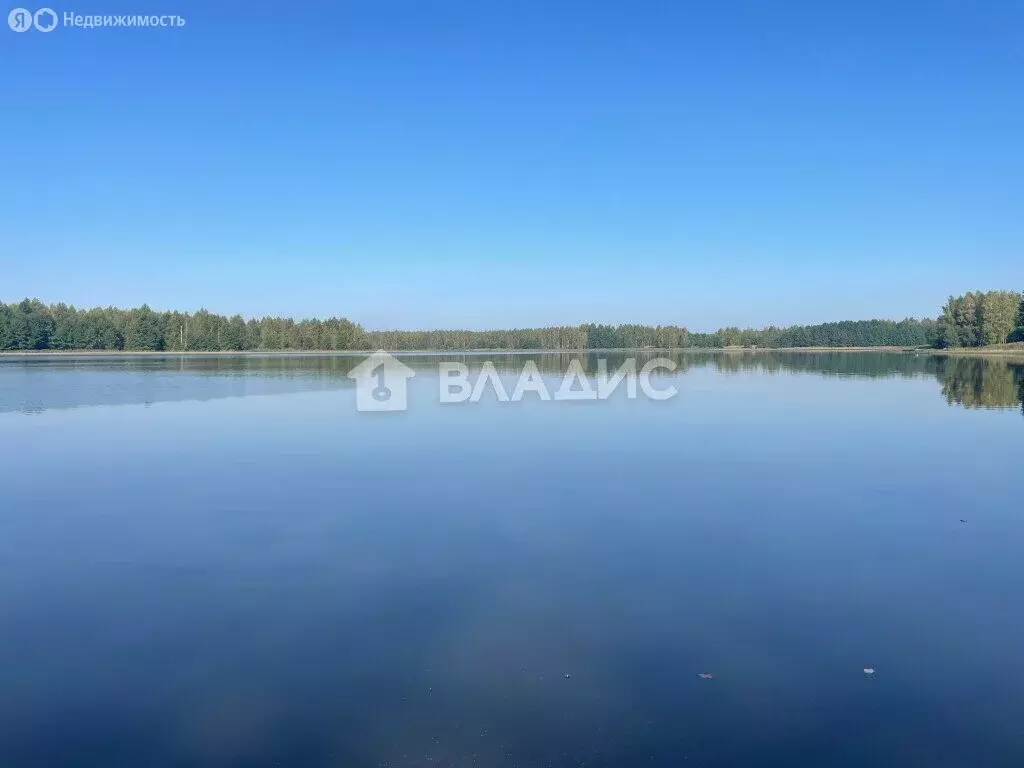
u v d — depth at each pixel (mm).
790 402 30984
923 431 22406
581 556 10461
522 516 12602
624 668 7125
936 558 10375
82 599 8914
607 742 5910
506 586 9250
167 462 17500
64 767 5590
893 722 6191
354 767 5598
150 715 6328
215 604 8742
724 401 31594
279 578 9602
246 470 16562
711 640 7707
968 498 13867
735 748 5832
